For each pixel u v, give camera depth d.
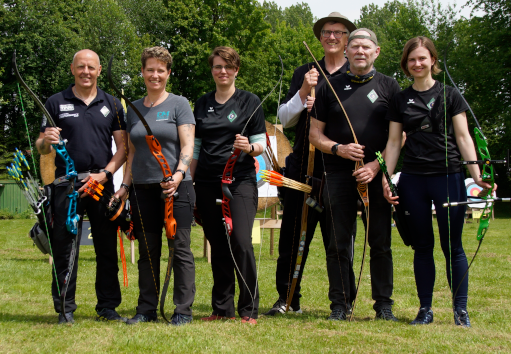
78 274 6.33
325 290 5.36
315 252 9.57
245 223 3.59
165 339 2.95
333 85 3.79
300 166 4.14
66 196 3.51
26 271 6.61
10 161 26.34
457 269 3.61
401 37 28.98
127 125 3.68
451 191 3.57
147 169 3.52
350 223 3.74
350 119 3.70
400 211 3.73
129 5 29.66
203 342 2.89
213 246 3.75
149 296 3.55
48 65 26.70
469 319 3.71
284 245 4.23
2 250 9.79
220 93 3.73
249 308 3.63
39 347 2.78
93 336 3.04
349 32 4.16
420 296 3.69
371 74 3.73
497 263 7.47
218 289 3.77
